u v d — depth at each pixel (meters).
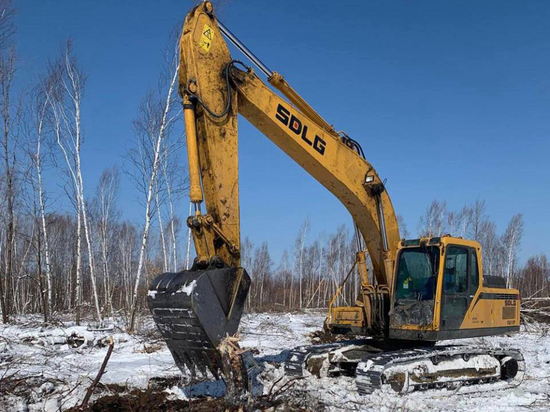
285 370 9.72
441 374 9.02
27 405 7.09
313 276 53.91
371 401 7.88
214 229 6.62
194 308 5.87
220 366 6.09
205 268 6.43
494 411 7.78
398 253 9.60
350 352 10.17
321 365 9.76
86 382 8.45
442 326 8.95
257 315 26.31
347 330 10.30
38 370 9.80
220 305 6.13
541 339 18.25
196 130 6.95
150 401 6.78
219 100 7.12
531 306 23.41
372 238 9.84
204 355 6.13
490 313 10.04
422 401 8.24
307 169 8.86
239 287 6.33
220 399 6.60
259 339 15.80
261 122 7.93
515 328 10.74
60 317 23.05
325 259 54.19
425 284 9.19
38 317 22.20
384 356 8.76
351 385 9.20
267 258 60.47
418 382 8.66
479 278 9.81
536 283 53.69
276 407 6.74
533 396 8.79
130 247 41.03
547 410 7.88
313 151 8.47
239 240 6.96
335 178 8.88
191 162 6.72
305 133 8.36
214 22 7.33
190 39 6.96
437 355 9.05
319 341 16.09
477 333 9.67
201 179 6.99
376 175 9.49
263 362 10.27
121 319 20.69
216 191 6.84
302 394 7.77
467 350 9.59
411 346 10.18
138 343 14.17
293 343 15.78
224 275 6.23
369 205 9.47
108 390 7.96
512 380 10.17
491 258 47.38
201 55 7.04
